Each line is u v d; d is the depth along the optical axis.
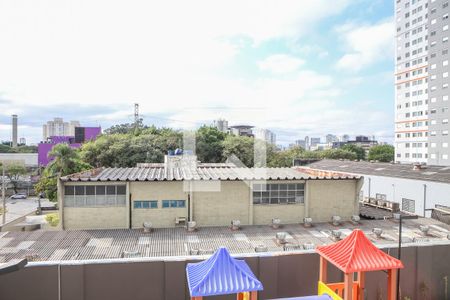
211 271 5.59
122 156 47.19
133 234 17.42
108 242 16.02
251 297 5.57
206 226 19.41
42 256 13.94
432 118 65.31
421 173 29.36
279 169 25.11
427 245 7.54
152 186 19.06
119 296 6.45
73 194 18.56
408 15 77.12
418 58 74.19
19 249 14.77
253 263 6.76
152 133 53.84
